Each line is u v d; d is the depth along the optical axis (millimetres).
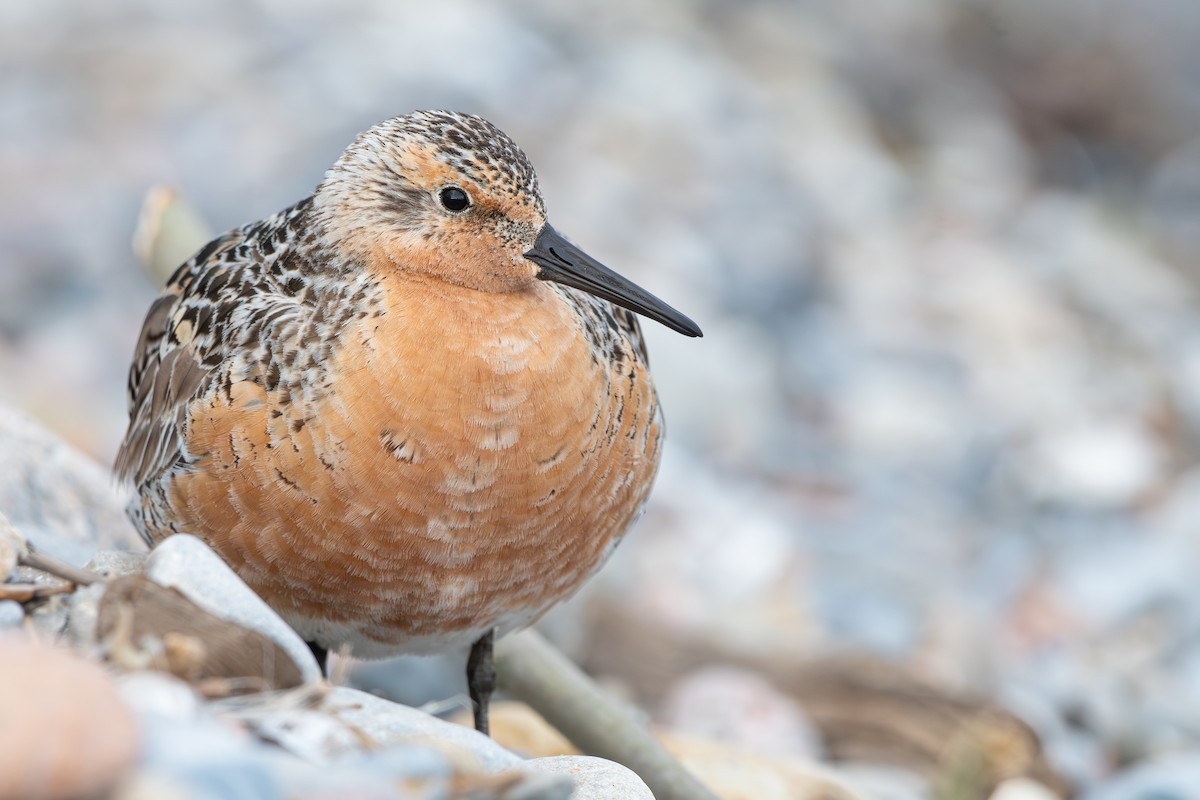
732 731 10438
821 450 15125
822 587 12797
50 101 17562
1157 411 16219
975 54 24203
